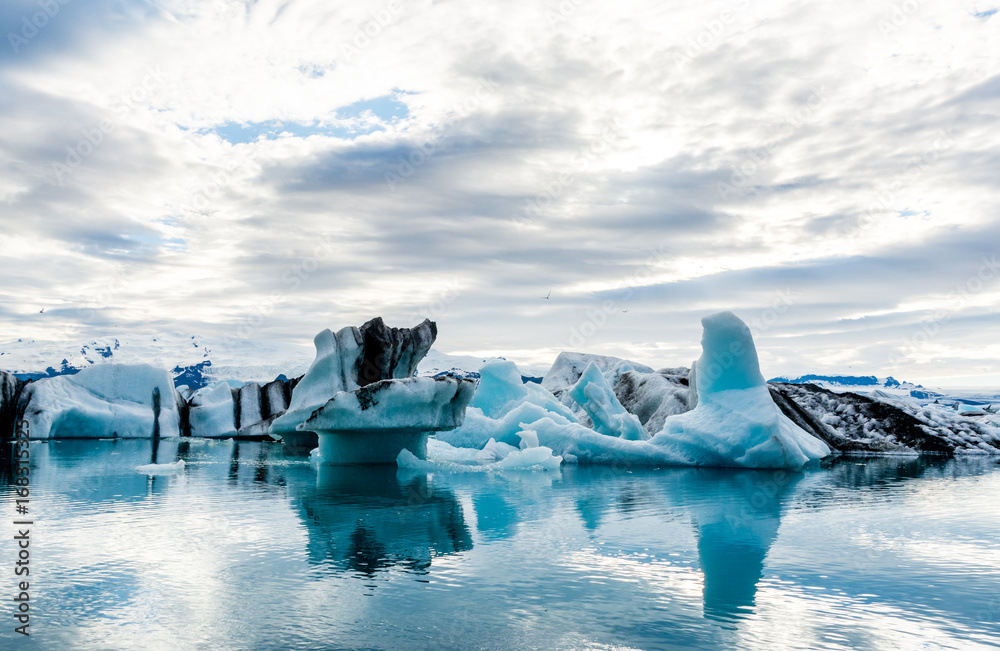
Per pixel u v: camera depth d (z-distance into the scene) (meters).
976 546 8.02
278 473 16.17
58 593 5.99
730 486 13.97
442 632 5.09
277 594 5.99
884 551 7.77
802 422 25.81
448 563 7.11
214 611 5.54
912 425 25.69
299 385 26.12
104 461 19.38
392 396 17.50
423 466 17.98
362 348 26.59
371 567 6.91
